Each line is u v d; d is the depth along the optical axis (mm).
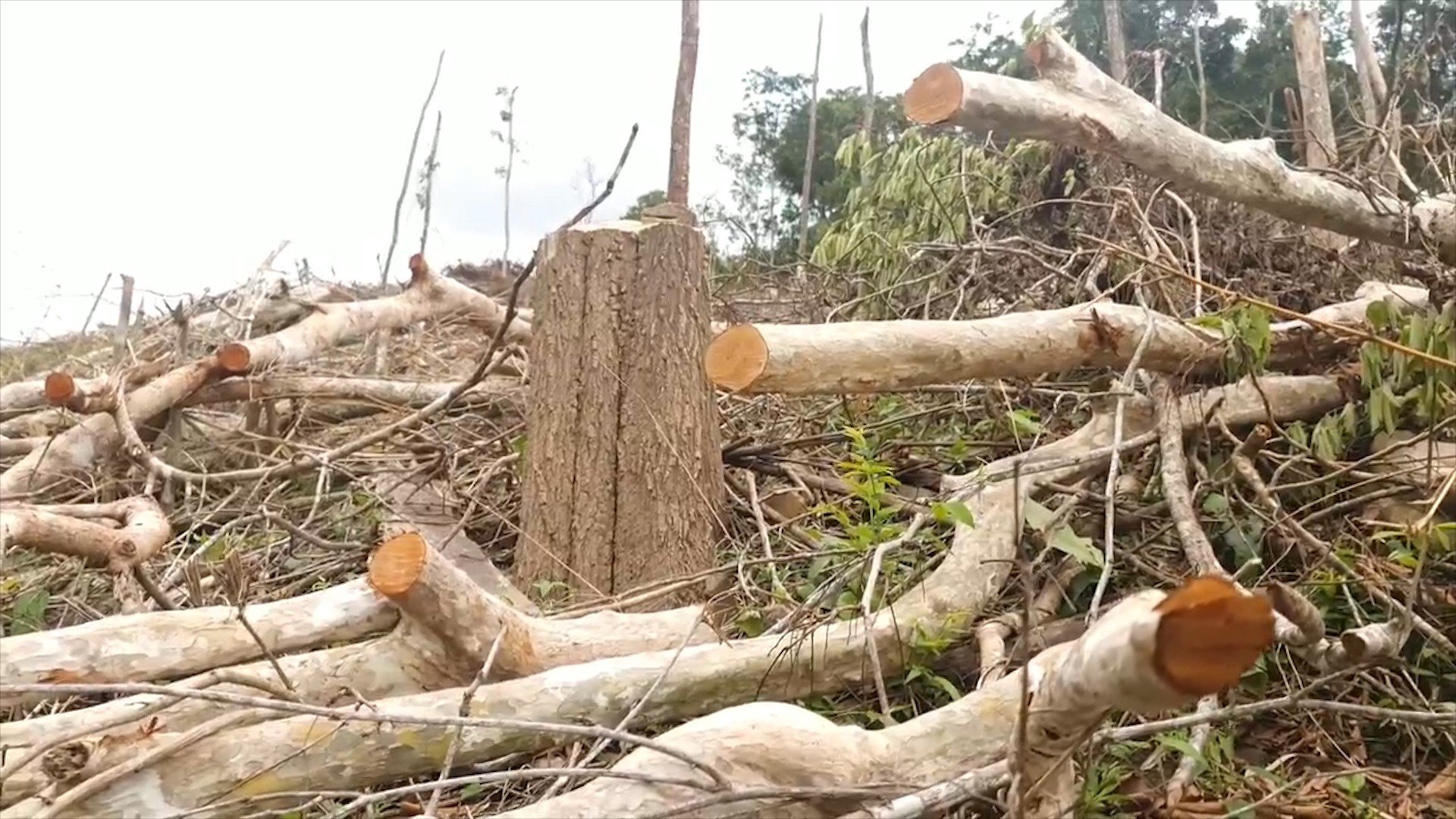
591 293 3129
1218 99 6031
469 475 4043
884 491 2752
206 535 3668
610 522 3096
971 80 2355
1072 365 2887
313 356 4664
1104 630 1250
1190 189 2887
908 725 1905
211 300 5340
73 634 2045
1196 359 2904
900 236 4797
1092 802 1944
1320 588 2498
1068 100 2533
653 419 3094
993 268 4242
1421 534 2189
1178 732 2176
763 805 1729
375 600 2283
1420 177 4371
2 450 4344
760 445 3660
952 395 3812
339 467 3908
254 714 1840
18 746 1722
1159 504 2828
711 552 3131
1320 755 2260
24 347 6094
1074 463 2730
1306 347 3281
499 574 3277
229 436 4383
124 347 4422
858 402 3820
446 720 1652
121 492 4062
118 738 1819
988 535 2586
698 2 5621
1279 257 4012
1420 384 2838
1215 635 1130
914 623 2387
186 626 2135
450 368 5648
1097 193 4301
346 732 1912
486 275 8938
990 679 2230
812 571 2801
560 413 3146
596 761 2088
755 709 1828
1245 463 2684
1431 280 3189
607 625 2428
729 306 4645
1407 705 2299
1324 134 5207
